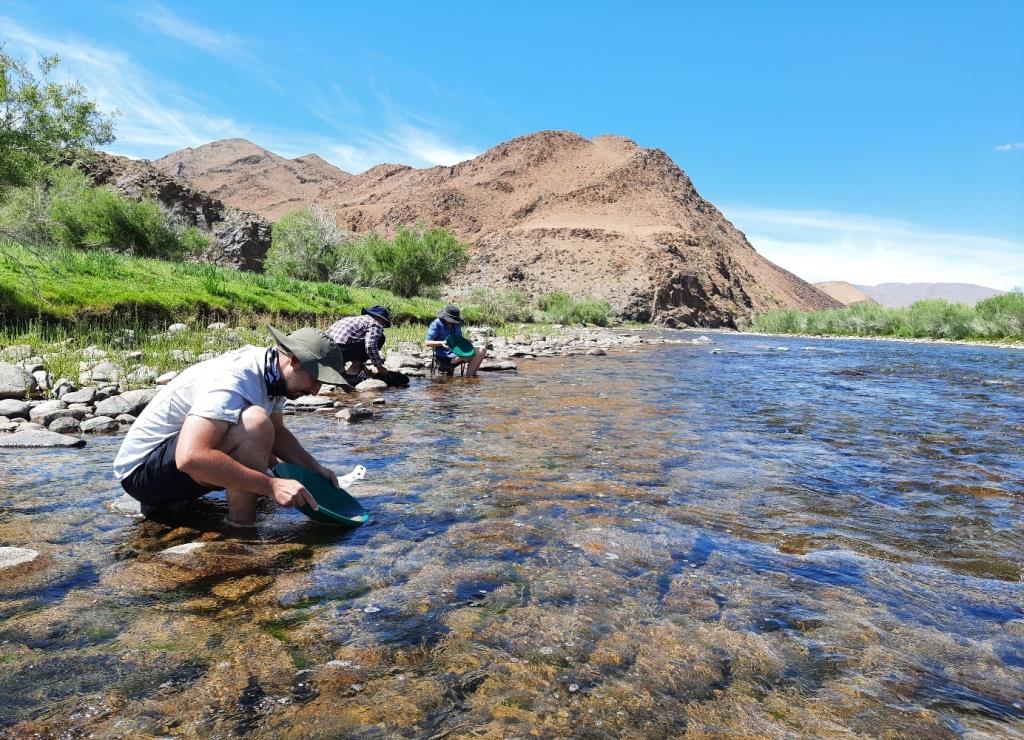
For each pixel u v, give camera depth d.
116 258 13.12
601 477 3.97
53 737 1.45
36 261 10.49
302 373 2.98
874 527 3.19
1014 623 2.19
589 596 2.27
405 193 197.12
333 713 1.57
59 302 9.55
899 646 2.00
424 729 1.52
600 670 1.80
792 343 31.00
